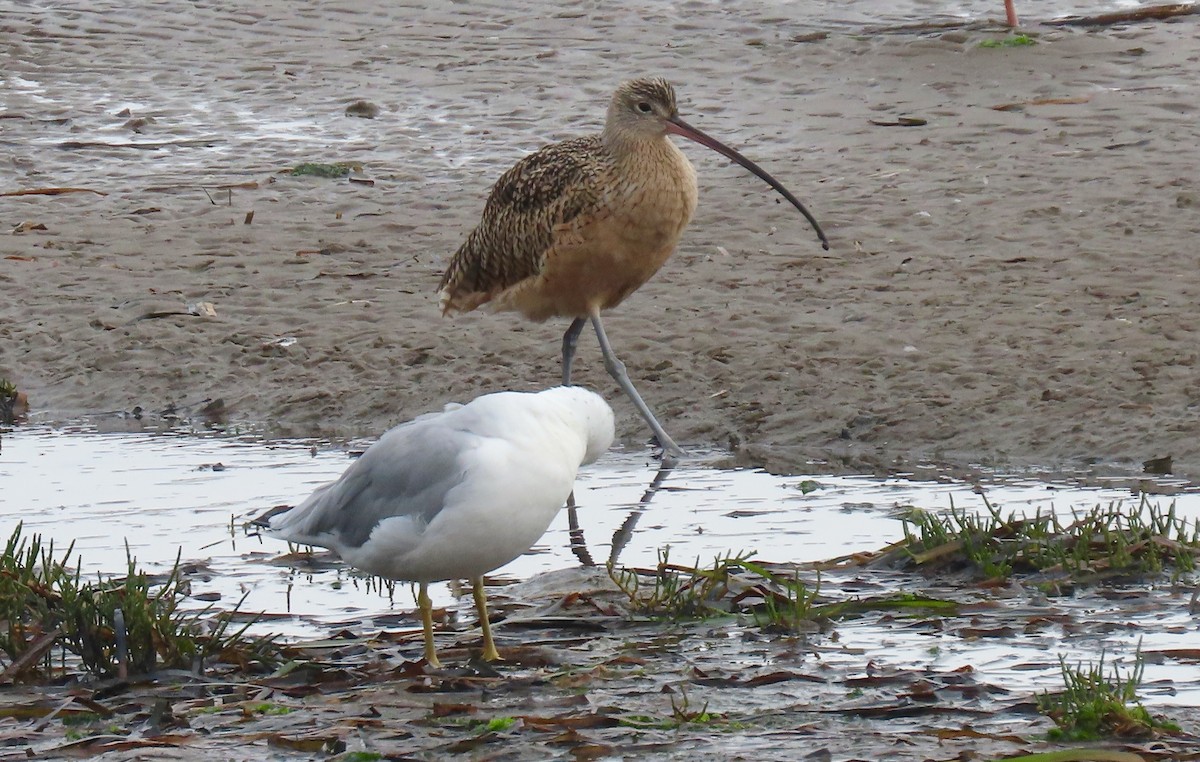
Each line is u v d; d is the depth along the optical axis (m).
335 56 28.06
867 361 15.48
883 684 8.13
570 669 8.48
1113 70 25.56
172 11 30.53
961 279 17.38
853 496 12.54
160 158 23.53
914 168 21.39
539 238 14.58
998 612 9.39
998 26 28.05
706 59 27.38
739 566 10.35
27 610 9.28
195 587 10.45
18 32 29.16
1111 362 14.88
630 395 14.59
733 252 18.69
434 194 21.52
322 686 8.23
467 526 8.04
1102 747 7.12
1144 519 11.37
